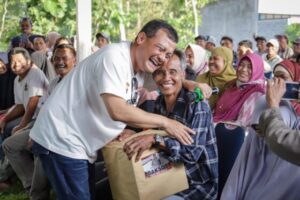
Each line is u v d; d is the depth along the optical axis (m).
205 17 15.62
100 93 2.31
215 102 4.44
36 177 3.32
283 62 2.95
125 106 2.29
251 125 2.45
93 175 2.66
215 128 2.89
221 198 2.41
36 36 7.16
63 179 2.48
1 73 5.35
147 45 2.33
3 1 11.93
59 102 2.46
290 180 2.20
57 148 2.45
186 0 12.05
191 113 2.53
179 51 2.64
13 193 4.26
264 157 2.32
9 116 4.49
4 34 11.77
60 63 3.76
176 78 2.59
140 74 2.59
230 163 2.75
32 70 4.26
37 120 2.54
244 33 14.16
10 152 3.82
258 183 2.30
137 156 2.35
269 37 14.66
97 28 9.49
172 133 2.36
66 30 9.32
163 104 2.73
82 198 2.51
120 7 9.59
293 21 14.31
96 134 2.46
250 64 4.07
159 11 16.44
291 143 1.69
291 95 2.23
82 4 4.30
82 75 2.41
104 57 2.32
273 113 1.87
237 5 14.43
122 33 9.68
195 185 2.53
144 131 2.52
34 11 9.38
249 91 4.04
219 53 4.56
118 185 2.44
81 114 2.43
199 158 2.53
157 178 2.40
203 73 4.91
